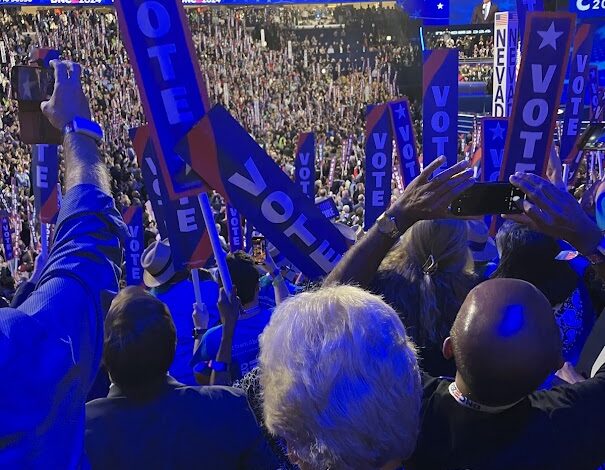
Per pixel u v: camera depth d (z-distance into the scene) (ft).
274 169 9.04
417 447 4.82
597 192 6.22
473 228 11.09
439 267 6.59
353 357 3.48
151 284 13.20
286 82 104.06
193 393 6.29
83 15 98.12
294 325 3.67
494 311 4.40
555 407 4.64
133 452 5.99
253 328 10.07
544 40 10.48
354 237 13.15
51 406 3.20
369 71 106.11
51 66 4.47
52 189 12.58
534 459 4.50
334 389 3.45
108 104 88.63
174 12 9.59
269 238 9.18
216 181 9.05
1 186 61.52
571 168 18.62
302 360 3.54
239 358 9.89
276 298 10.34
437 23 93.76
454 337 4.57
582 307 7.44
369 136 20.11
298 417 3.52
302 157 28.19
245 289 9.93
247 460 6.17
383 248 5.49
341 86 104.73
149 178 14.64
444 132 14.78
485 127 14.71
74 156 4.10
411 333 6.45
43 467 3.15
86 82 91.66
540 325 4.36
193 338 11.65
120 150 75.92
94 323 3.51
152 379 6.20
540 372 4.33
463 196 5.45
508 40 17.25
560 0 61.87
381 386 3.48
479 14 89.04
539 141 10.80
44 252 7.75
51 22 97.81
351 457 3.48
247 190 9.04
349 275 5.48
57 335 3.29
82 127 4.19
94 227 3.79
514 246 7.37
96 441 5.98
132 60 9.48
